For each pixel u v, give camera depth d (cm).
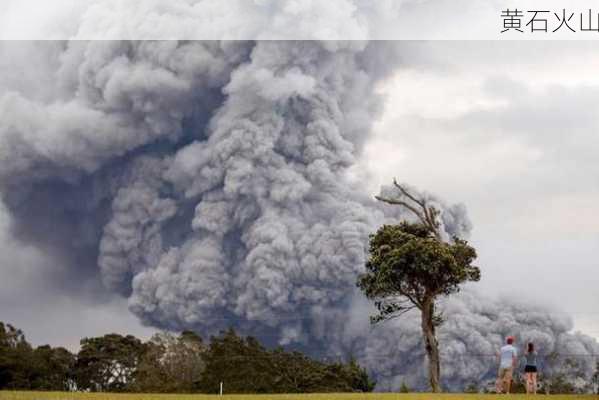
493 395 2753
